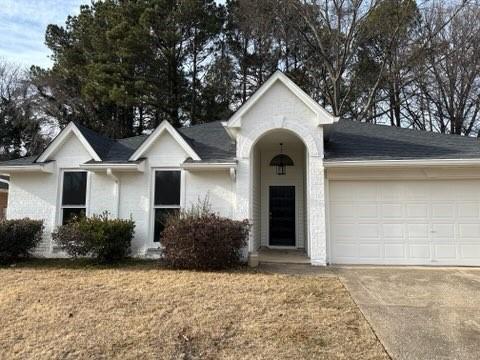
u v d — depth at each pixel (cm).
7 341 512
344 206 1060
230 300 671
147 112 2748
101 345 499
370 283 804
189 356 475
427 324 568
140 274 884
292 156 1399
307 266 998
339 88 2494
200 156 1145
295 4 2361
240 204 1074
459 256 1009
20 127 3100
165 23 2500
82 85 2683
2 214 2047
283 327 553
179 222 969
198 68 2727
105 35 2531
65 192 1204
